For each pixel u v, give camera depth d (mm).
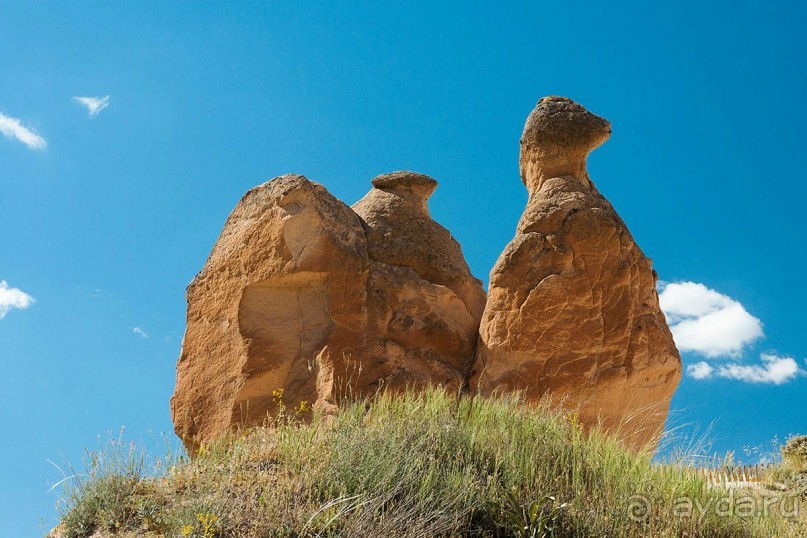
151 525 8539
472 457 9547
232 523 8219
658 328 11750
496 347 11711
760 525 9258
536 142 12750
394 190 13914
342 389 11672
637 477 9500
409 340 12203
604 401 11414
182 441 12898
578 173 12641
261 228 12781
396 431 9664
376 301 12258
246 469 9383
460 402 10844
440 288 12688
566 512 8781
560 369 11469
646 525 8789
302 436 9875
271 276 12547
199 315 13219
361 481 8734
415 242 13250
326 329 12328
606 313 11633
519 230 12180
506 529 8555
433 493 8695
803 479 11492
